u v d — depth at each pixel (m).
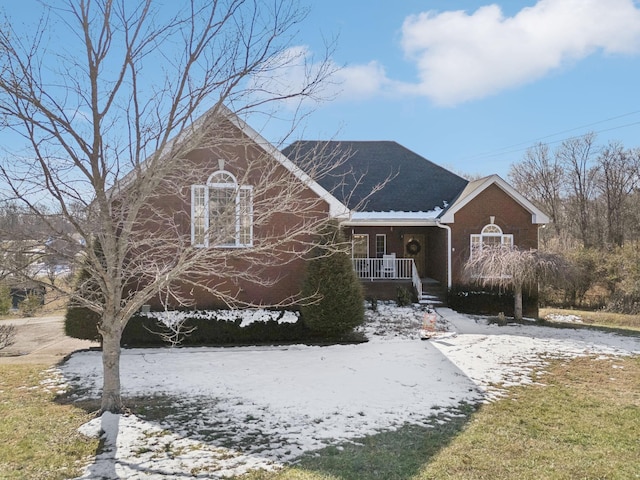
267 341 12.34
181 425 6.26
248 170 6.94
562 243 32.50
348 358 10.38
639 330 15.31
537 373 9.19
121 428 6.08
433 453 5.33
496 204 18.62
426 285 19.00
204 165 11.75
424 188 21.19
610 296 24.11
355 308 12.20
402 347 11.51
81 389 8.22
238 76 6.24
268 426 6.24
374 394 7.73
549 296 25.81
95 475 4.71
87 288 7.44
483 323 15.27
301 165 10.32
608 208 37.50
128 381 8.68
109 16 5.71
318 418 6.57
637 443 5.67
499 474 4.78
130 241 7.12
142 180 6.21
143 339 11.93
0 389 8.24
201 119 7.89
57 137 5.55
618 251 24.75
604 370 9.45
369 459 5.14
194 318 12.12
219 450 5.39
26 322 18.84
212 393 7.86
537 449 5.47
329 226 12.20
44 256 5.90
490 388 8.12
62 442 5.65
